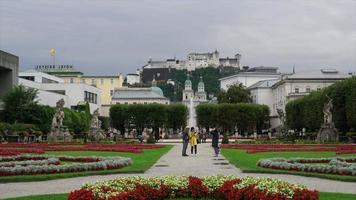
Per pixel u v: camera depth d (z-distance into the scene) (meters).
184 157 44.56
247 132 138.00
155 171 30.64
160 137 111.19
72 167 28.58
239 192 16.88
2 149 48.41
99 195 16.06
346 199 18.62
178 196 18.30
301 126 121.19
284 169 30.05
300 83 154.12
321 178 26.50
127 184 17.84
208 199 17.94
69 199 16.16
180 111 131.12
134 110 130.50
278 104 169.25
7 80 101.81
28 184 24.03
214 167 33.41
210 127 135.88
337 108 94.31
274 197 15.91
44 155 38.84
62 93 145.62
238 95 178.12
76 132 113.25
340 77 152.75
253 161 37.53
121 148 55.00
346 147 55.12
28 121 93.56
